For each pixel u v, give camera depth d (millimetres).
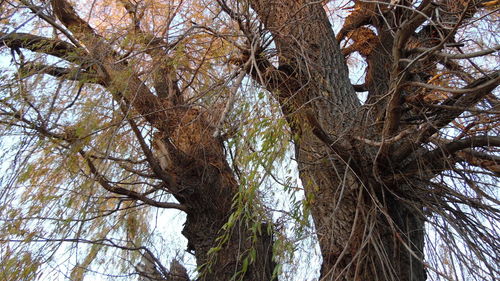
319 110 4988
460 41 4789
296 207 3922
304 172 4973
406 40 4145
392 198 4816
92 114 4637
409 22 4094
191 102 5129
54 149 4699
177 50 4902
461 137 4586
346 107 5027
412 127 4695
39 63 4934
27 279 4438
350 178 4820
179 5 5156
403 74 4055
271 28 4941
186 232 5691
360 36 6547
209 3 5262
